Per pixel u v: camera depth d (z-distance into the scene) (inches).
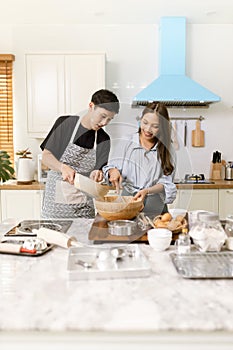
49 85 140.3
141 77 153.9
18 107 152.3
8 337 32.9
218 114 157.0
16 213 136.6
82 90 140.7
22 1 123.7
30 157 144.6
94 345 33.0
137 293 38.4
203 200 136.6
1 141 152.8
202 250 51.3
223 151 157.9
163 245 53.2
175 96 135.1
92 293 38.4
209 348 32.8
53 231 56.3
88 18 143.1
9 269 46.0
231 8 133.4
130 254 49.8
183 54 145.3
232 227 57.3
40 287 40.1
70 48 152.0
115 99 59.0
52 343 33.0
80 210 67.9
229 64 155.1
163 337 32.7
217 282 41.4
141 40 152.5
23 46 151.0
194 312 34.1
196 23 151.6
